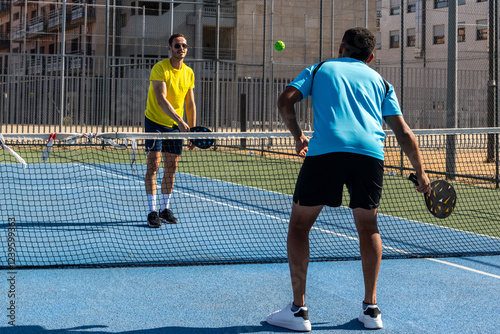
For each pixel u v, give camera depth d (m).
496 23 11.65
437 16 30.17
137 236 5.96
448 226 6.99
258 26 28.20
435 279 4.54
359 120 3.29
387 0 32.69
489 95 12.91
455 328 3.43
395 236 6.30
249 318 3.53
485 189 10.75
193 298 3.92
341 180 3.26
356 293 4.11
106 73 17.06
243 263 4.87
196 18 28.92
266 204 8.53
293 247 3.34
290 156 16.95
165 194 6.75
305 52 27.34
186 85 6.61
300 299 3.33
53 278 4.30
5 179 10.77
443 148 13.56
